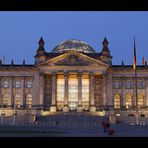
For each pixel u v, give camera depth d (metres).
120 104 120.44
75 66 115.31
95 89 120.19
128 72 121.25
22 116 101.44
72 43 140.62
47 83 121.06
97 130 58.56
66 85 114.56
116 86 121.19
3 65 122.06
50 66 115.88
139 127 71.81
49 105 119.75
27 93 120.50
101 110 117.75
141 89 120.50
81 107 113.31
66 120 98.31
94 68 115.38
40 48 121.00
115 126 76.12
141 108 117.69
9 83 121.00
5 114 117.81
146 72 120.62
